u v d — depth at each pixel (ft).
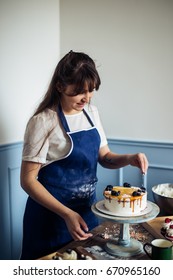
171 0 7.07
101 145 5.44
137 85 7.70
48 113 4.75
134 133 7.91
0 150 6.89
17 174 7.44
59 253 3.86
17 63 7.18
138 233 4.48
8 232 7.36
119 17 7.65
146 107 7.68
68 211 4.13
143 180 7.81
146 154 7.79
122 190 4.26
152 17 7.30
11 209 7.34
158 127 7.63
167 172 7.62
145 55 7.50
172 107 7.42
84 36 8.12
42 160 4.58
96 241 4.22
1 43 6.73
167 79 7.37
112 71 7.92
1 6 6.64
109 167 5.35
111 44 7.83
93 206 4.22
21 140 7.48
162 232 4.49
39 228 4.94
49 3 7.96
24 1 7.22
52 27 8.14
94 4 7.89
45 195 4.33
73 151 4.74
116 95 7.96
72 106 4.58
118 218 3.80
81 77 4.16
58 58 8.38
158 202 6.10
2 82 6.84
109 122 8.14
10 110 7.11
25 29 7.31
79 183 4.90
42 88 7.96
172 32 7.16
